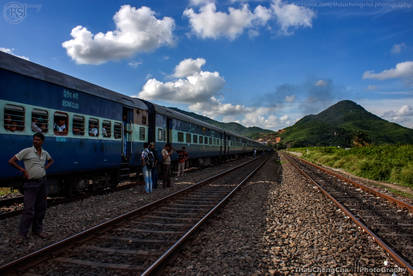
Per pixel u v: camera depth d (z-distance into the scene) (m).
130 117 11.69
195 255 4.35
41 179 5.17
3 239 5.02
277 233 5.62
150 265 3.77
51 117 7.51
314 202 8.74
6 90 6.32
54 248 4.37
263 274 3.84
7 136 6.31
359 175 17.83
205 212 7.06
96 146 9.34
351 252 4.67
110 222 5.71
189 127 19.12
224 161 31.77
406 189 12.30
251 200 8.94
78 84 8.66
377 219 6.90
